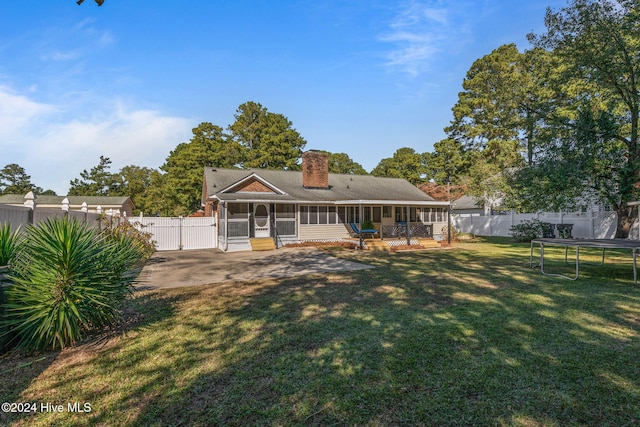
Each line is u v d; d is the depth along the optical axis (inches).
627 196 528.1
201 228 716.7
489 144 1062.4
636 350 140.8
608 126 488.1
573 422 93.4
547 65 632.4
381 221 782.5
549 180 529.7
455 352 141.3
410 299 235.3
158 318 197.0
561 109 640.4
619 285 272.8
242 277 338.6
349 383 116.4
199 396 109.3
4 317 146.3
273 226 664.4
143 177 1959.9
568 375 120.0
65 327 151.5
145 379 121.6
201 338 163.0
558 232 737.6
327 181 800.9
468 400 104.9
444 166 1330.0
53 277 149.9
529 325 174.4
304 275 345.1
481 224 996.6
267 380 119.5
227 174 791.1
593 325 173.3
